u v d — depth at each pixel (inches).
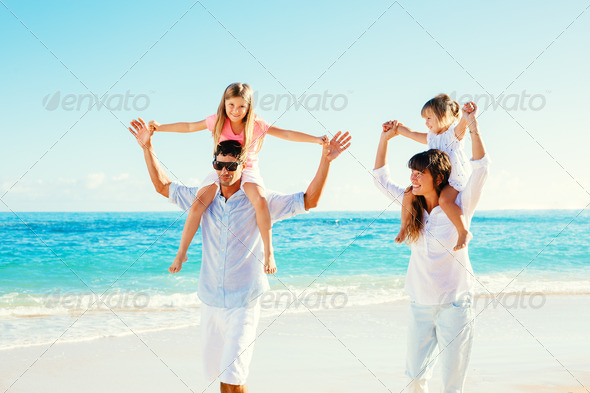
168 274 392.8
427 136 155.3
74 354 186.9
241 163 119.6
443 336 118.3
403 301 304.8
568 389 148.4
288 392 145.0
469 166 151.6
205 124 156.4
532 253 568.7
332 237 541.3
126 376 163.8
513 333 218.1
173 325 238.2
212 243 119.3
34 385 153.5
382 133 147.3
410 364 124.0
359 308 280.4
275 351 188.7
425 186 122.1
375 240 526.3
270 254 117.8
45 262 446.3
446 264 119.0
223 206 120.0
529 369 167.6
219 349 119.9
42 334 217.5
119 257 473.1
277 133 160.6
